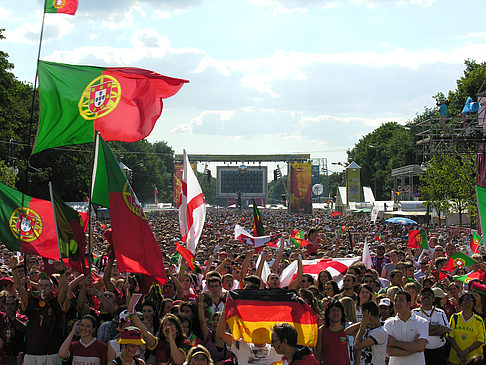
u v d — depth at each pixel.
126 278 11.51
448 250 17.23
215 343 9.30
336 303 8.48
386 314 10.21
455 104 72.50
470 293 10.02
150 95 12.55
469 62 77.50
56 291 11.20
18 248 11.64
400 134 118.94
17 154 62.06
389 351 8.52
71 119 12.40
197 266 14.73
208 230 40.34
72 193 72.88
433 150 36.91
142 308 9.41
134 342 7.86
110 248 11.52
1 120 57.09
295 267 12.40
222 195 124.81
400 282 12.73
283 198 120.69
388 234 34.97
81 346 8.77
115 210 10.35
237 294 7.94
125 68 12.45
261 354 7.89
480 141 35.59
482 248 23.97
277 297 7.91
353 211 79.75
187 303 9.41
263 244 12.39
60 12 11.93
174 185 103.00
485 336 9.94
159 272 10.35
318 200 158.12
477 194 14.80
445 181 47.75
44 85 12.29
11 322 10.85
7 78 59.06
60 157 71.25
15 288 11.65
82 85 12.38
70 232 11.01
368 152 135.25
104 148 10.53
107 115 12.49
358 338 8.62
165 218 71.62
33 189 68.31
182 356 8.27
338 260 13.88
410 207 60.59
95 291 10.42
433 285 12.95
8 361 10.92
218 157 116.44
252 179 124.81
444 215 58.53
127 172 72.81
